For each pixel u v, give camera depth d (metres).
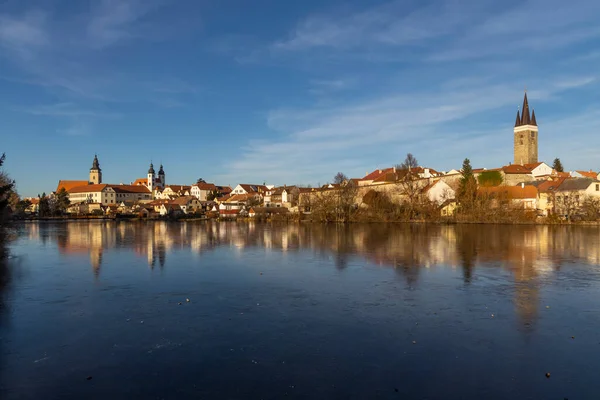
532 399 15.59
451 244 66.81
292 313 26.81
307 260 50.84
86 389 16.52
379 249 61.06
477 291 32.81
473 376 17.45
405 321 24.97
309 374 17.67
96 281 37.72
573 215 119.56
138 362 19.00
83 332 23.17
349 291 33.12
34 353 20.14
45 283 36.78
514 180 158.38
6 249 64.81
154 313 26.92
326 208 147.38
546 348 20.53
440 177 157.38
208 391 16.25
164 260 51.75
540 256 51.91
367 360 19.11
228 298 30.97
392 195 152.38
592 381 17.00
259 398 15.66
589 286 34.53
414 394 15.94
